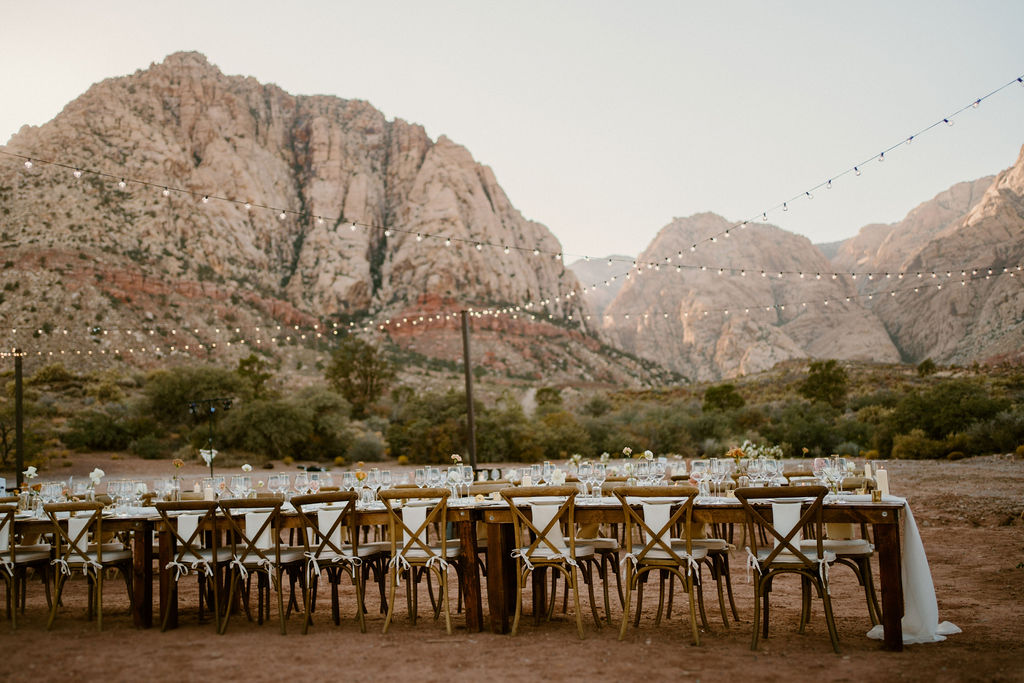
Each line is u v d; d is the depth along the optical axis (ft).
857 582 25.44
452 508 19.81
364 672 15.49
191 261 368.07
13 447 126.21
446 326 433.07
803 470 30.91
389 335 427.33
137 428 154.71
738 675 14.80
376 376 229.25
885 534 16.80
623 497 18.69
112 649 17.95
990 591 22.80
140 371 251.60
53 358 248.73
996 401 100.07
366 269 469.57
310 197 508.53
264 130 534.37
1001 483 52.34
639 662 15.93
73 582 30.09
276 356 329.11
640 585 19.49
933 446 93.97
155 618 21.99
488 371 409.90
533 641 18.08
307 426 152.05
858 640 17.69
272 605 24.39
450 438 137.69
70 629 20.62
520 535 19.38
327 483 28.53
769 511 18.12
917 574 17.51
